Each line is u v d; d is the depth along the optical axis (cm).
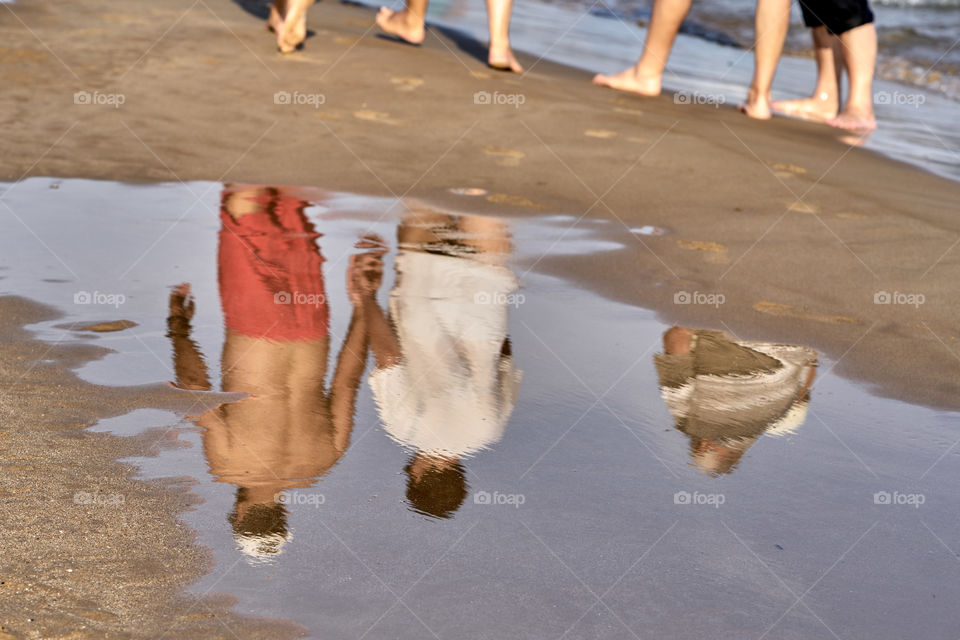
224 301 240
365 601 135
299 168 353
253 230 292
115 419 180
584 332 238
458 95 455
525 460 177
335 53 506
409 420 188
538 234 306
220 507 155
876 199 353
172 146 364
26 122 376
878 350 235
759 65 482
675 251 297
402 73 482
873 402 209
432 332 231
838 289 271
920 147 460
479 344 227
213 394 193
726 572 148
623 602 139
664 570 147
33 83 423
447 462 174
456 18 704
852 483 177
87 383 193
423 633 129
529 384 208
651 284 271
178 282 249
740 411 202
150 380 197
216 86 438
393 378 206
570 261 286
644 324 245
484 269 276
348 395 197
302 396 194
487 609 135
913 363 229
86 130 373
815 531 161
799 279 278
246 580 137
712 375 218
